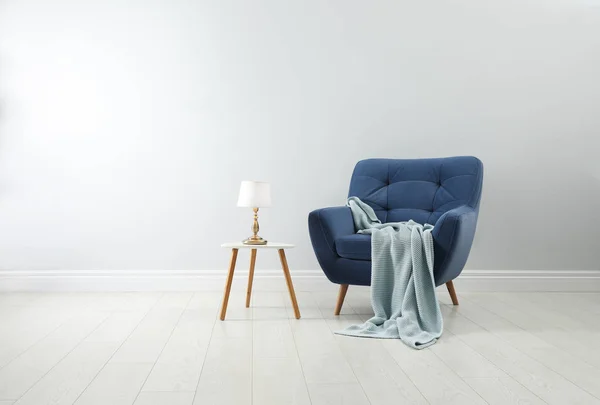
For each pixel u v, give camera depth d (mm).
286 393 1737
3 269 3389
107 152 3424
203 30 3463
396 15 3557
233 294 3379
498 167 3619
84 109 3406
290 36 3510
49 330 2480
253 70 3494
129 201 3443
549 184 3637
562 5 3619
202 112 3469
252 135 3500
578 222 3658
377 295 2658
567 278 3646
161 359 2072
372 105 3555
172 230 3467
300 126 3525
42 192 3396
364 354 2182
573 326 2705
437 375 1934
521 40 3611
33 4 3369
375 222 3111
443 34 3578
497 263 3627
